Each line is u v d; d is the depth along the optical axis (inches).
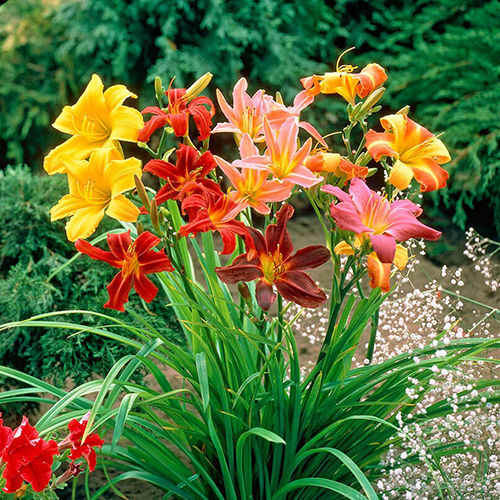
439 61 183.3
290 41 182.5
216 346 77.5
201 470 73.4
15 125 188.9
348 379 78.1
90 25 180.4
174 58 176.9
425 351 71.4
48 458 62.2
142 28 182.1
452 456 82.8
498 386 83.1
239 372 73.1
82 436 64.6
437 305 85.8
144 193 60.1
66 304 106.5
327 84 68.2
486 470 72.6
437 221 173.0
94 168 60.5
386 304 88.7
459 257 159.2
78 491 105.2
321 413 73.4
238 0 182.1
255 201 62.7
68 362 100.7
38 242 110.8
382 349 89.3
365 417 66.6
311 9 191.3
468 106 173.2
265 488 75.5
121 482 107.2
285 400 73.4
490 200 173.2
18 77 190.4
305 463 76.3
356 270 71.7
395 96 191.9
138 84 189.2
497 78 177.0
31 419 113.5
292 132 62.0
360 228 59.1
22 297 103.5
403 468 77.8
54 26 189.5
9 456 60.9
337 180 68.8
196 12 181.2
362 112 67.3
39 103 190.9
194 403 73.5
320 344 129.2
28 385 107.9
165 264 62.1
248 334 65.4
